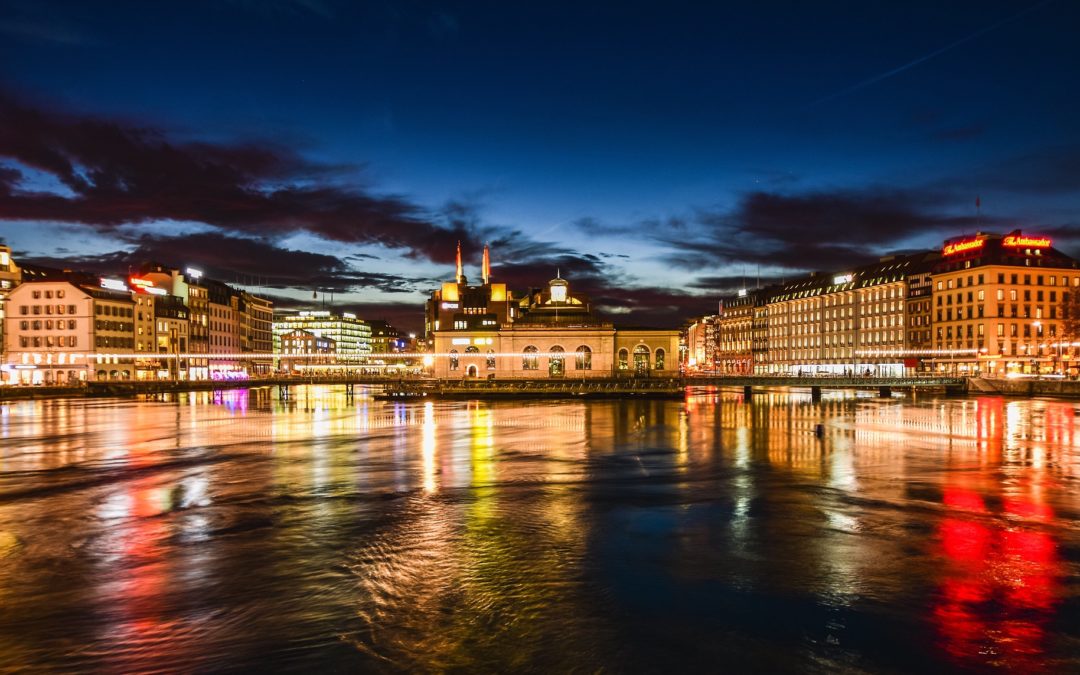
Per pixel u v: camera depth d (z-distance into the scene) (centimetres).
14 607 1811
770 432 5741
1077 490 3212
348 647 1577
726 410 8456
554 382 11906
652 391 11338
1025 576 2000
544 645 1582
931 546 2294
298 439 5297
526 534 2456
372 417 7488
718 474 3669
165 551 2275
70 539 2425
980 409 8450
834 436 5397
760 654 1536
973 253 15162
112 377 14212
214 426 6400
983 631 1644
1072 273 14800
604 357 15475
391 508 2866
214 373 18675
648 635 1628
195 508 2884
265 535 2459
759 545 2311
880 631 1645
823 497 3066
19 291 13850
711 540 2373
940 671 1466
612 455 4375
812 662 1501
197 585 1958
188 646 1587
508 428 6153
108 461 4166
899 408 8700
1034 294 14600
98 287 14562
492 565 2116
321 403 10312
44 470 3850
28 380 13725
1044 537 2397
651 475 3638
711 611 1761
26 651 1569
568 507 2877
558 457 4294
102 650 1570
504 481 3469
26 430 6028
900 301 16688
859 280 18412
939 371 15538
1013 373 14312
